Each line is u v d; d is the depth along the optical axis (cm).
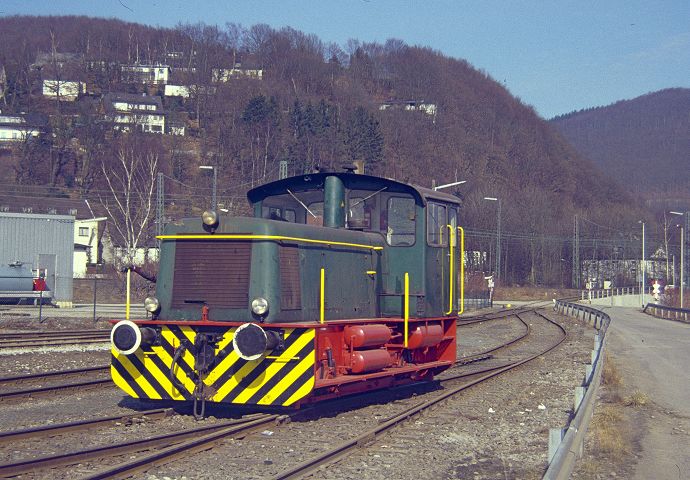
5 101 10156
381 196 1340
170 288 1077
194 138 8744
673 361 2048
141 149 7481
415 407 1141
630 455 934
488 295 5462
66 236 4069
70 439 898
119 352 1018
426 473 799
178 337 1041
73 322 2867
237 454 845
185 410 1097
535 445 955
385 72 12694
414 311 1314
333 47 13038
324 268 1159
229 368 1024
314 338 1010
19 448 849
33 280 3769
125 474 734
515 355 2186
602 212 9344
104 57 11250
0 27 12412
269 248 1045
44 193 7456
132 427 976
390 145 9038
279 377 1016
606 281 7756
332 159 7650
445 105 11331
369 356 1150
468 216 7506
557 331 3194
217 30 11806
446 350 1492
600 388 1499
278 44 11756
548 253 7900
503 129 11162
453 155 9444
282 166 3050
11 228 3934
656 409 1277
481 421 1112
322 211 1300
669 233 8794
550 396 1382
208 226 1062
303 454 850
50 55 11562
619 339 2788
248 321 1030
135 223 6309
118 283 4912
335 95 10738
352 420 1081
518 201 8231
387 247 1345
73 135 8638
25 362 1680
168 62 11444
